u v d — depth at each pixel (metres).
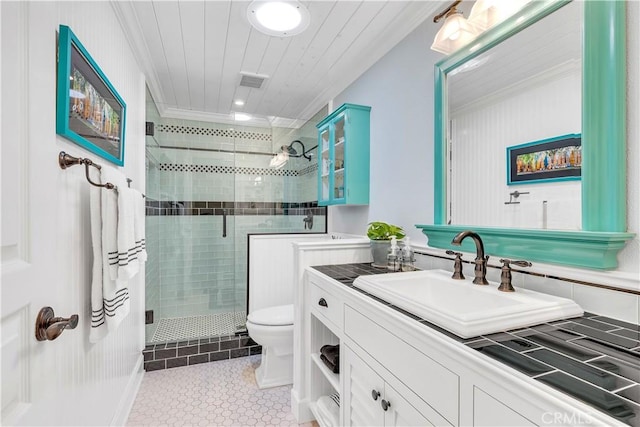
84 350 1.16
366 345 1.13
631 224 0.90
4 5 0.64
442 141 1.57
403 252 1.64
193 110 3.35
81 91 1.10
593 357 0.67
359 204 2.34
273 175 3.50
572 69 1.01
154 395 2.00
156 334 2.74
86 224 1.17
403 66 1.95
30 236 0.73
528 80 1.16
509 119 1.23
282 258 2.93
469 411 0.69
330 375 1.51
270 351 2.15
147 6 1.72
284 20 1.85
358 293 1.20
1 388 0.61
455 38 1.42
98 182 1.25
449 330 0.80
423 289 1.38
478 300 1.15
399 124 1.98
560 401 0.52
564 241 1.01
